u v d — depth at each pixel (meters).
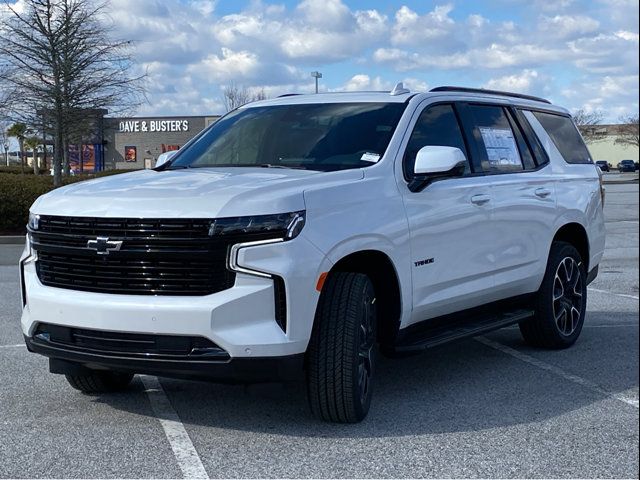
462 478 3.89
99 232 4.26
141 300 4.12
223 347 4.05
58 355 4.43
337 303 4.43
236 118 6.16
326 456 4.16
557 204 6.64
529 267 6.31
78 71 22.61
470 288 5.62
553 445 4.38
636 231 19.86
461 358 6.55
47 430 4.59
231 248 4.07
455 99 6.01
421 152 5.05
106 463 4.07
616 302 9.40
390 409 5.02
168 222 4.11
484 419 4.84
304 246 4.20
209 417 4.83
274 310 4.12
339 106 5.75
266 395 5.29
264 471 3.96
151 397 5.28
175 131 60.19
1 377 5.81
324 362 4.41
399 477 3.89
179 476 3.89
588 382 5.75
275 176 4.65
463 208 5.48
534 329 6.71
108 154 60.16
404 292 4.93
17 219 17.92
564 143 7.27
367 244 4.58
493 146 6.16
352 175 4.79
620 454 4.25
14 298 9.73
